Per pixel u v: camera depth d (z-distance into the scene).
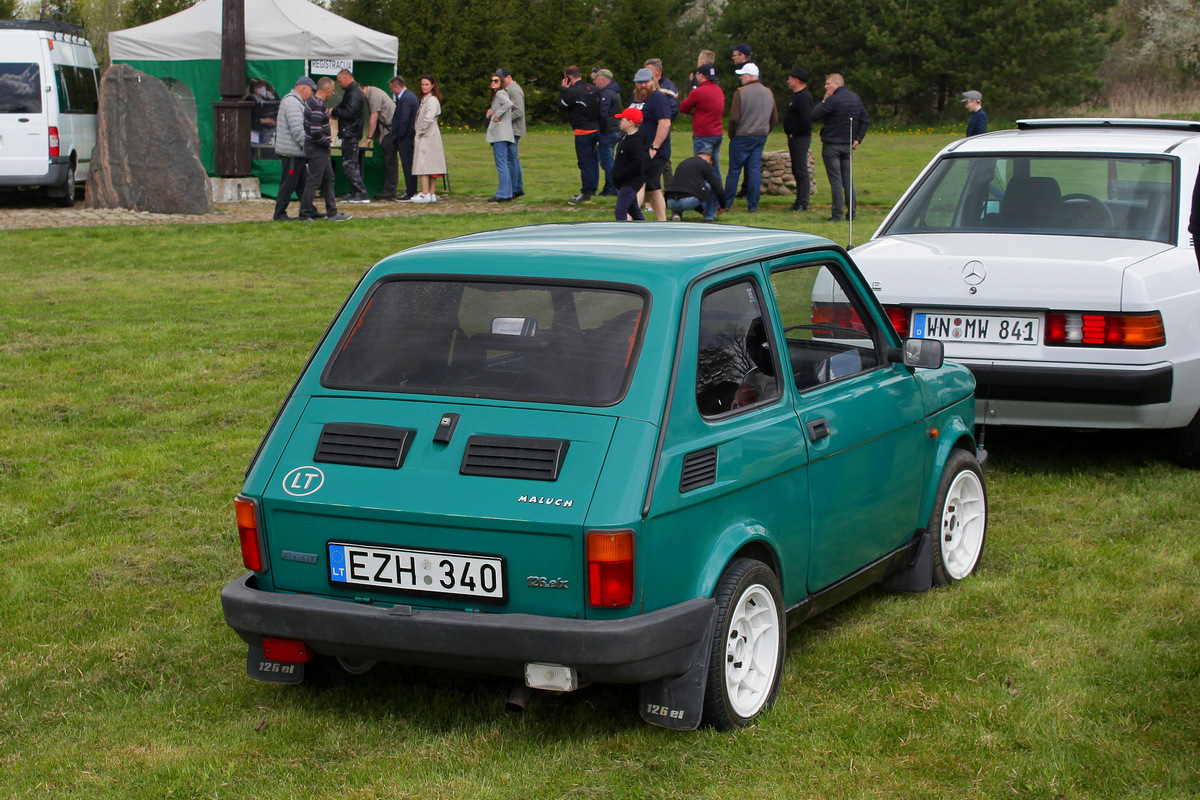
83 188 22.09
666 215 15.98
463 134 50.25
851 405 4.44
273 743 3.81
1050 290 6.22
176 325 10.70
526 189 21.53
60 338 10.14
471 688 4.18
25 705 4.14
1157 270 6.24
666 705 3.64
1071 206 7.06
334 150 21.77
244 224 16.88
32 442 7.32
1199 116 50.31
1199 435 6.63
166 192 18.44
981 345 6.41
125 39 21.27
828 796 3.46
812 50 63.19
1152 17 62.12
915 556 5.05
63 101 19.25
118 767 3.67
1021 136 7.65
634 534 3.37
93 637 4.69
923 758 3.66
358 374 3.88
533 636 3.40
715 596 3.69
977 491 5.40
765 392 4.05
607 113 18.86
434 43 56.66
